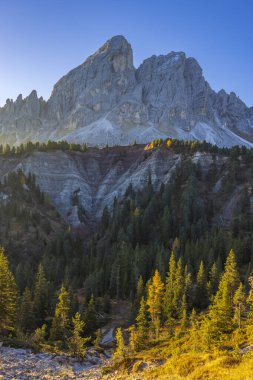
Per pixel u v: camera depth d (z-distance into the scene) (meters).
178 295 82.88
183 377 27.06
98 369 41.94
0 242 146.88
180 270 88.94
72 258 139.50
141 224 148.00
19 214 166.88
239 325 56.50
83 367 45.66
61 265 131.50
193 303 85.50
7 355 45.00
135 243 143.38
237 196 163.62
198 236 137.75
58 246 146.25
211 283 88.56
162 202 165.88
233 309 63.78
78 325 55.28
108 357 56.91
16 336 65.75
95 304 94.69
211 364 27.48
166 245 131.62
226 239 119.81
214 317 49.81
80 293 109.62
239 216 147.62
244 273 97.50
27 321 77.06
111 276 108.38
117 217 165.38
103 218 175.12
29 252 147.12
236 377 23.34
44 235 162.62
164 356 45.47
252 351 30.73
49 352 50.12
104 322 87.00
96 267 120.69
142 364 38.75
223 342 46.62
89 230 192.25
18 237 153.00
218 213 160.38
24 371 37.78
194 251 113.00
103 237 160.00
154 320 73.62
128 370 38.56
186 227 140.75
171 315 81.25
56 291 110.88
